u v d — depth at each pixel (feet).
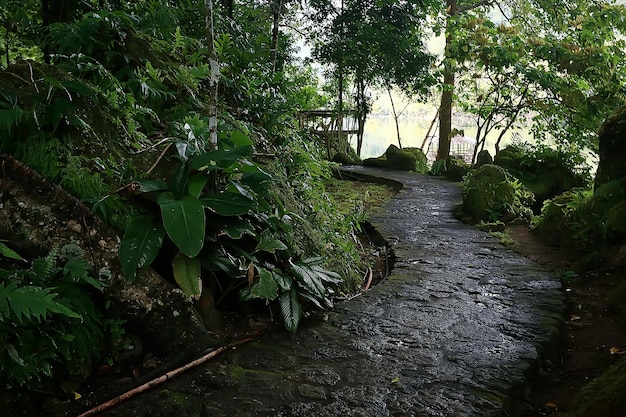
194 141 11.16
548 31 42.04
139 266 9.25
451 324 11.62
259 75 19.27
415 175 40.65
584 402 8.55
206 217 10.88
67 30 13.78
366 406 8.28
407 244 19.17
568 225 17.58
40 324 8.31
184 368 9.22
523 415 8.76
